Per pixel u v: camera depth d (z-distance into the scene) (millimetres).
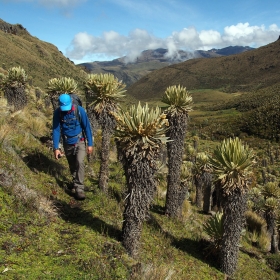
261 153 66062
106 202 5473
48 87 8266
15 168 4594
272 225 10297
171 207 7797
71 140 4809
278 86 155625
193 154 17656
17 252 2912
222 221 6039
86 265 3051
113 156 10266
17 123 7414
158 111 4004
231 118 116875
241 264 6680
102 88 5992
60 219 4047
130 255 3910
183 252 5656
